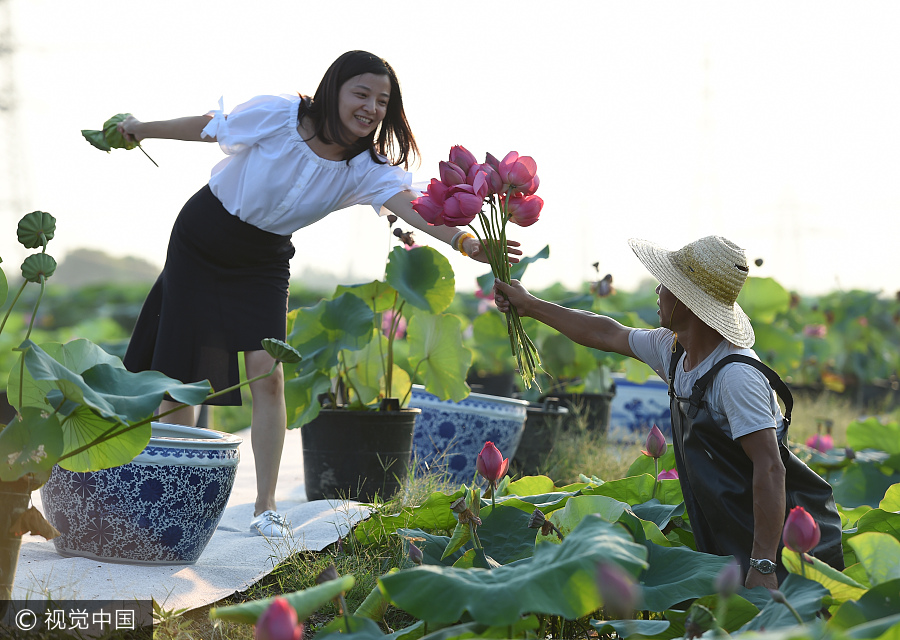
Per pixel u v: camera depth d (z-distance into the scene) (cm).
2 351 1761
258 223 610
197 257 617
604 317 498
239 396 621
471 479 859
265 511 607
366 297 808
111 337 2433
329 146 604
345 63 585
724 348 426
